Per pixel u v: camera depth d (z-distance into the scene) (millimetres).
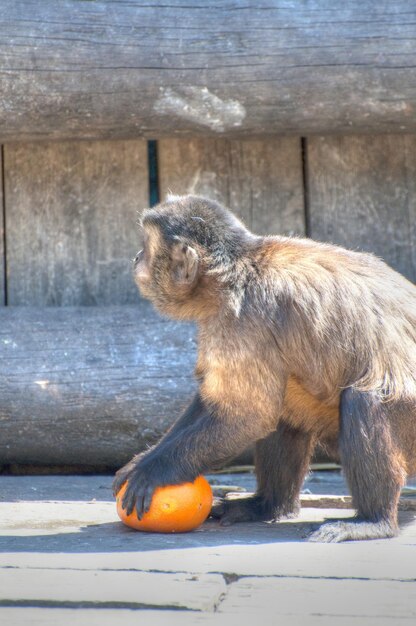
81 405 11227
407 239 12453
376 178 12461
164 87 11031
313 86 11039
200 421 8102
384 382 7922
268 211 12492
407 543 7535
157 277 8484
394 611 5535
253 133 11438
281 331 8062
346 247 12453
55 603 5691
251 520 8688
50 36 10945
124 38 10984
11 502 9570
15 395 11211
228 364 8070
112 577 6266
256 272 8273
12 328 11500
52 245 12477
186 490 7949
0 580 6184
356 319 8094
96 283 12461
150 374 11234
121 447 11398
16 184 12453
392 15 11047
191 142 12430
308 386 8258
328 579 6273
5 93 11000
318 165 12469
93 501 9586
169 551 7172
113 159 12453
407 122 11328
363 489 7824
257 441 8883
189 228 8367
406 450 7922
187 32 11023
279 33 11023
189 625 5293
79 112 11117
